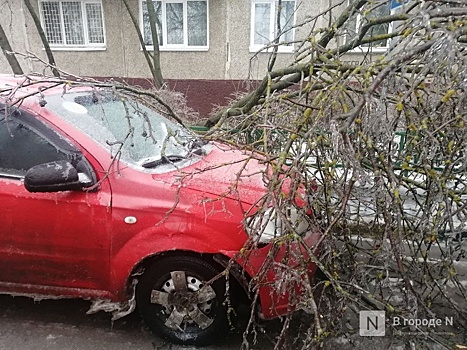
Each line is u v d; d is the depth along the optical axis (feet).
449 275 9.10
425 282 8.77
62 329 9.23
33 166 8.50
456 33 5.48
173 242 8.06
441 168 9.14
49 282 8.92
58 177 7.84
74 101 9.51
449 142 7.91
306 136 7.06
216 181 8.70
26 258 8.73
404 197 10.02
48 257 8.64
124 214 8.14
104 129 9.19
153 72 28.53
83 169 8.27
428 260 10.62
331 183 7.72
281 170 7.39
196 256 8.27
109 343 8.82
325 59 9.94
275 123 9.60
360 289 7.42
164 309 8.80
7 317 9.62
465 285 10.90
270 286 7.84
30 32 40.86
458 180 9.45
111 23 40.34
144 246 8.17
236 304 8.52
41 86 9.52
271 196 6.91
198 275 8.38
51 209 8.30
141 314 8.90
